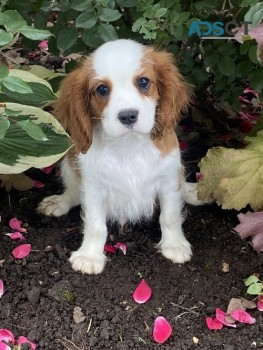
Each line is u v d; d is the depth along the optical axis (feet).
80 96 1.42
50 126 1.50
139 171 1.51
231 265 1.57
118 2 1.49
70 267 1.56
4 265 1.58
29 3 1.62
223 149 1.58
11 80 1.17
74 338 1.38
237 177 1.55
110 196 1.57
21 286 1.52
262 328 1.39
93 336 1.38
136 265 1.58
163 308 1.45
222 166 1.57
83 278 1.53
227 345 1.35
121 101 1.31
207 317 1.42
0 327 1.41
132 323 1.41
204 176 1.59
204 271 1.56
